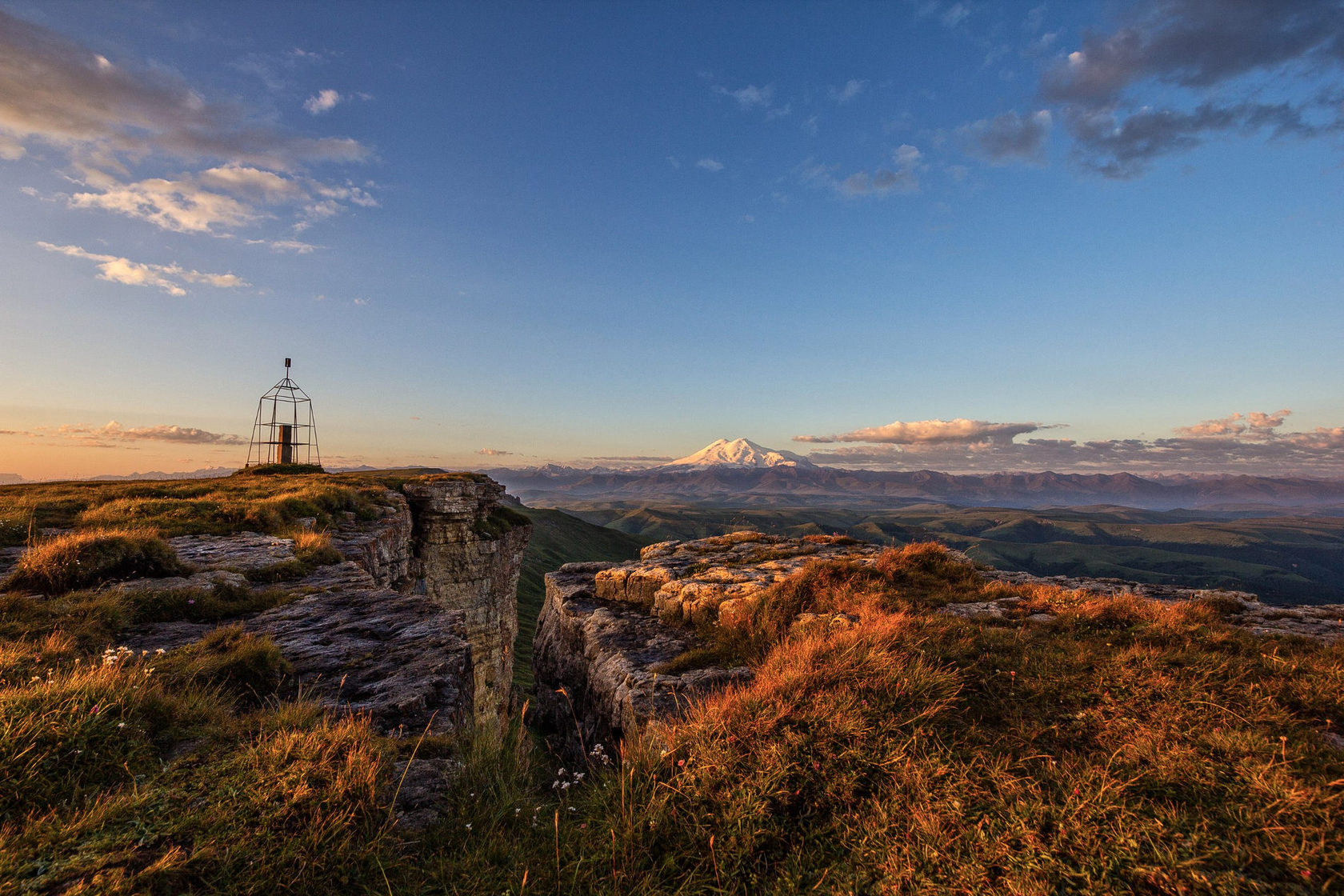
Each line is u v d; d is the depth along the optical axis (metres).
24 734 4.58
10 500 21.31
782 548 20.81
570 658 19.25
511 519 51.16
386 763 5.26
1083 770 5.01
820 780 5.18
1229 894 3.66
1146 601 10.68
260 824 4.08
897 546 19.53
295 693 7.56
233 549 15.80
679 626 15.84
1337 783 4.50
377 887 3.99
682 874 4.47
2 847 3.69
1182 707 5.99
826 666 6.89
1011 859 4.12
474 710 8.72
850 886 4.17
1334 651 7.83
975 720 6.18
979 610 11.24
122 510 18.97
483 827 4.90
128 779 4.69
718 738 5.78
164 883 3.55
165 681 6.67
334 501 25.30
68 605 9.45
